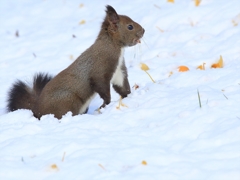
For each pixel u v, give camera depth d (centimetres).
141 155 819
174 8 1683
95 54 1135
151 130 925
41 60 1595
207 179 735
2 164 836
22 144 908
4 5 2197
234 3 1592
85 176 774
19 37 1831
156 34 1578
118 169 787
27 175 799
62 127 983
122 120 987
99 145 871
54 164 805
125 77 1166
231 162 771
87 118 1019
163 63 1375
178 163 784
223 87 1072
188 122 924
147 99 1071
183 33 1520
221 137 845
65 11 2016
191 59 1357
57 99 1135
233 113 924
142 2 1853
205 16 1578
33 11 2072
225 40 1402
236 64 1207
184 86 1126
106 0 2008
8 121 1084
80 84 1138
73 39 1720
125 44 1151
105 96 1135
